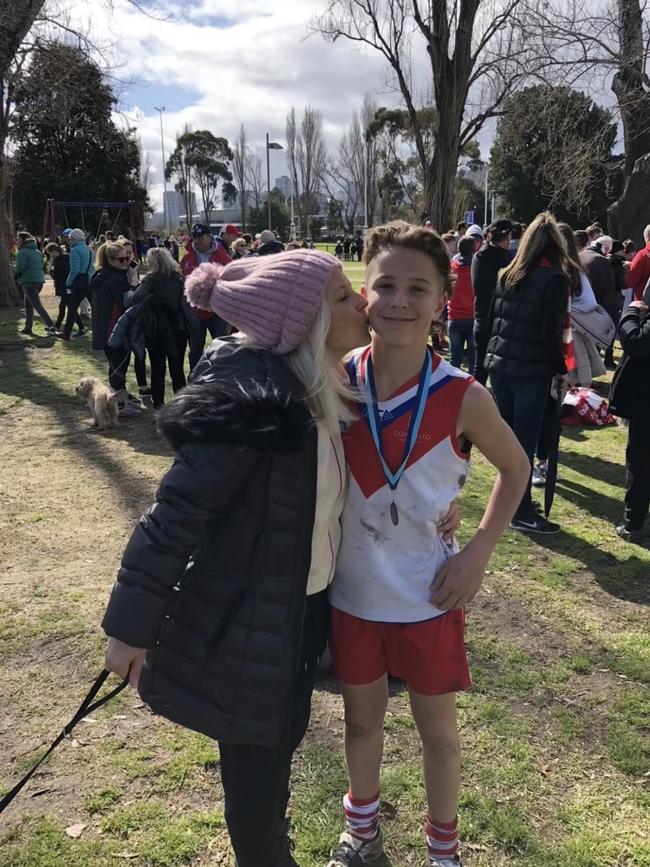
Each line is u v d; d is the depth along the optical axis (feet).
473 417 5.49
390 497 5.50
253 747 5.13
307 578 4.98
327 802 7.54
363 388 5.58
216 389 4.57
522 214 134.51
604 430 23.22
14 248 96.78
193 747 8.36
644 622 11.39
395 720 8.88
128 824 7.21
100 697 9.26
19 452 19.88
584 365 24.03
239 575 4.84
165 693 4.92
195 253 27.73
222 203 267.59
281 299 4.78
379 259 5.34
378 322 5.26
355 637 5.85
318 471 5.08
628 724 8.89
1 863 6.72
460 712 9.04
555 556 13.83
